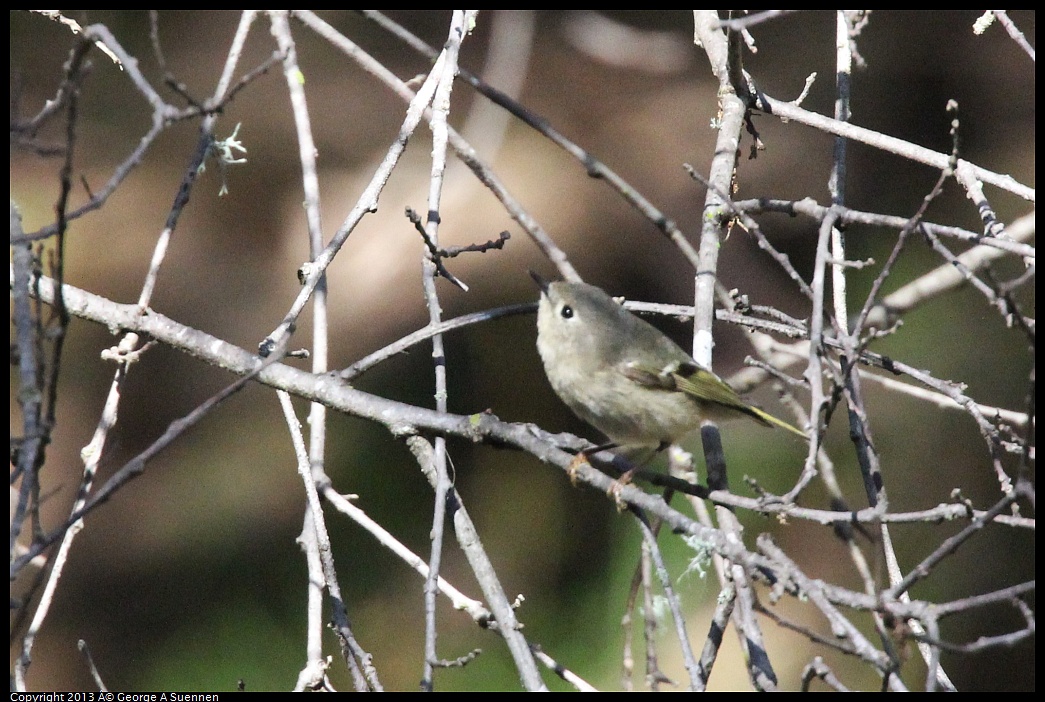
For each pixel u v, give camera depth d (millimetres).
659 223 8320
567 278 7996
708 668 5547
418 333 6473
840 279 6930
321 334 6660
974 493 11602
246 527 11602
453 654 10148
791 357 8766
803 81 14094
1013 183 6363
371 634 10555
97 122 13227
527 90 13641
